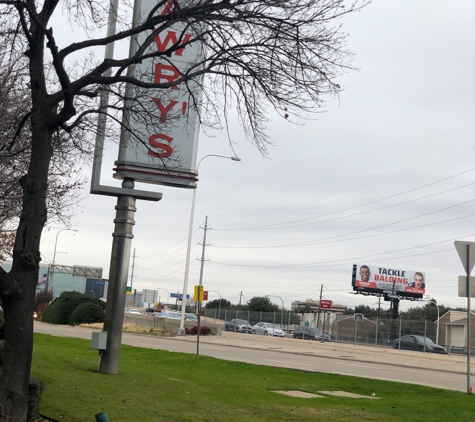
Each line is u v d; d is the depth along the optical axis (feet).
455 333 187.42
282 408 37.81
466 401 45.42
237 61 27.25
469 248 51.44
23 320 22.31
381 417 37.22
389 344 164.55
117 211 43.68
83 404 31.71
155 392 37.96
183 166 44.04
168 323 153.69
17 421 21.84
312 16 26.32
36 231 22.97
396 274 253.03
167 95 36.29
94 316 151.02
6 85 35.50
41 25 23.90
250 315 218.59
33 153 23.77
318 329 187.32
